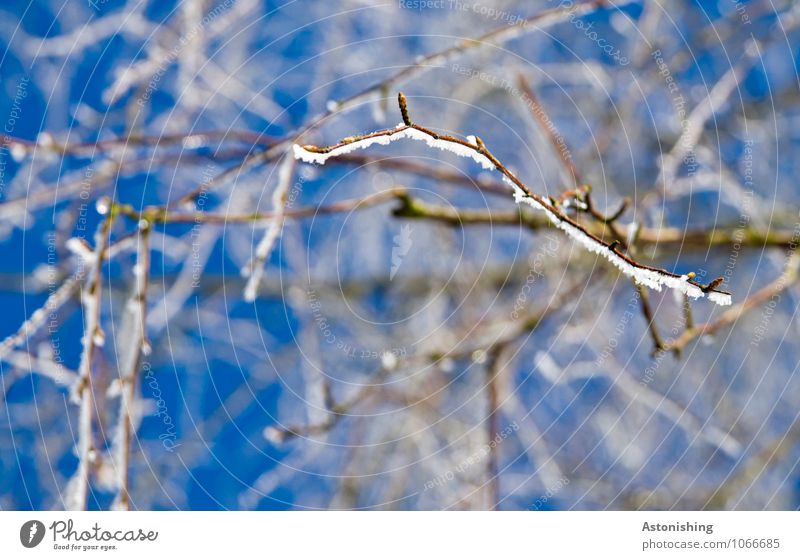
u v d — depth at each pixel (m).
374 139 1.55
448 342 4.71
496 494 3.24
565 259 4.13
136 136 2.94
